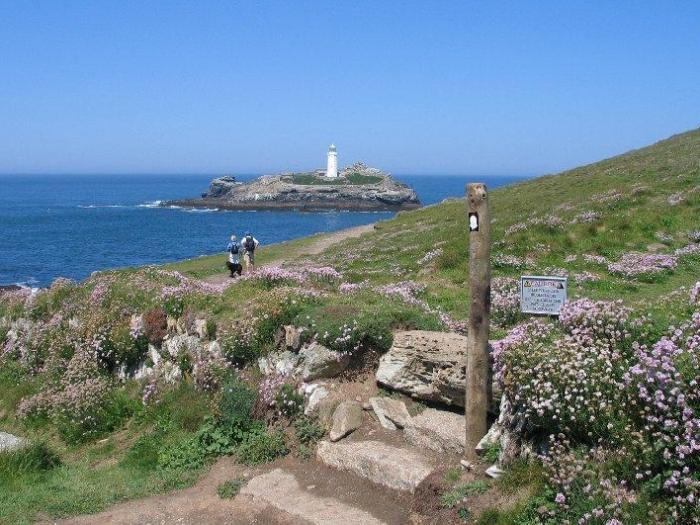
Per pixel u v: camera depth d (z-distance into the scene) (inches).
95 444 511.2
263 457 418.3
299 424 437.4
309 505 357.1
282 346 499.5
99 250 2874.0
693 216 917.2
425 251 1027.9
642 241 851.4
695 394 273.4
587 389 301.4
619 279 712.4
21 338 790.5
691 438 262.4
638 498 266.8
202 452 438.6
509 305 533.3
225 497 381.7
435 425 389.7
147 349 610.9
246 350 513.7
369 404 429.7
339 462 389.4
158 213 5482.3
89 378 596.1
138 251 2829.7
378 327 462.3
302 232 3644.2
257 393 468.4
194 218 4899.1
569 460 294.5
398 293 609.0
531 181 2021.4
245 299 587.5
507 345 358.0
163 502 386.9
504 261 810.8
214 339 546.3
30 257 2647.6
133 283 709.9
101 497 395.2
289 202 5984.3
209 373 512.1
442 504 324.5
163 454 446.9
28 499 395.5
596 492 275.6
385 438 404.2
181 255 2682.1
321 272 737.0
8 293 962.7
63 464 470.3
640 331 335.0
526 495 301.0
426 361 418.6
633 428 286.5
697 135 1962.4
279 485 385.1
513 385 338.0
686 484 254.2
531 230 941.2
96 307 686.5
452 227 1253.7
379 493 357.1
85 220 4731.8
